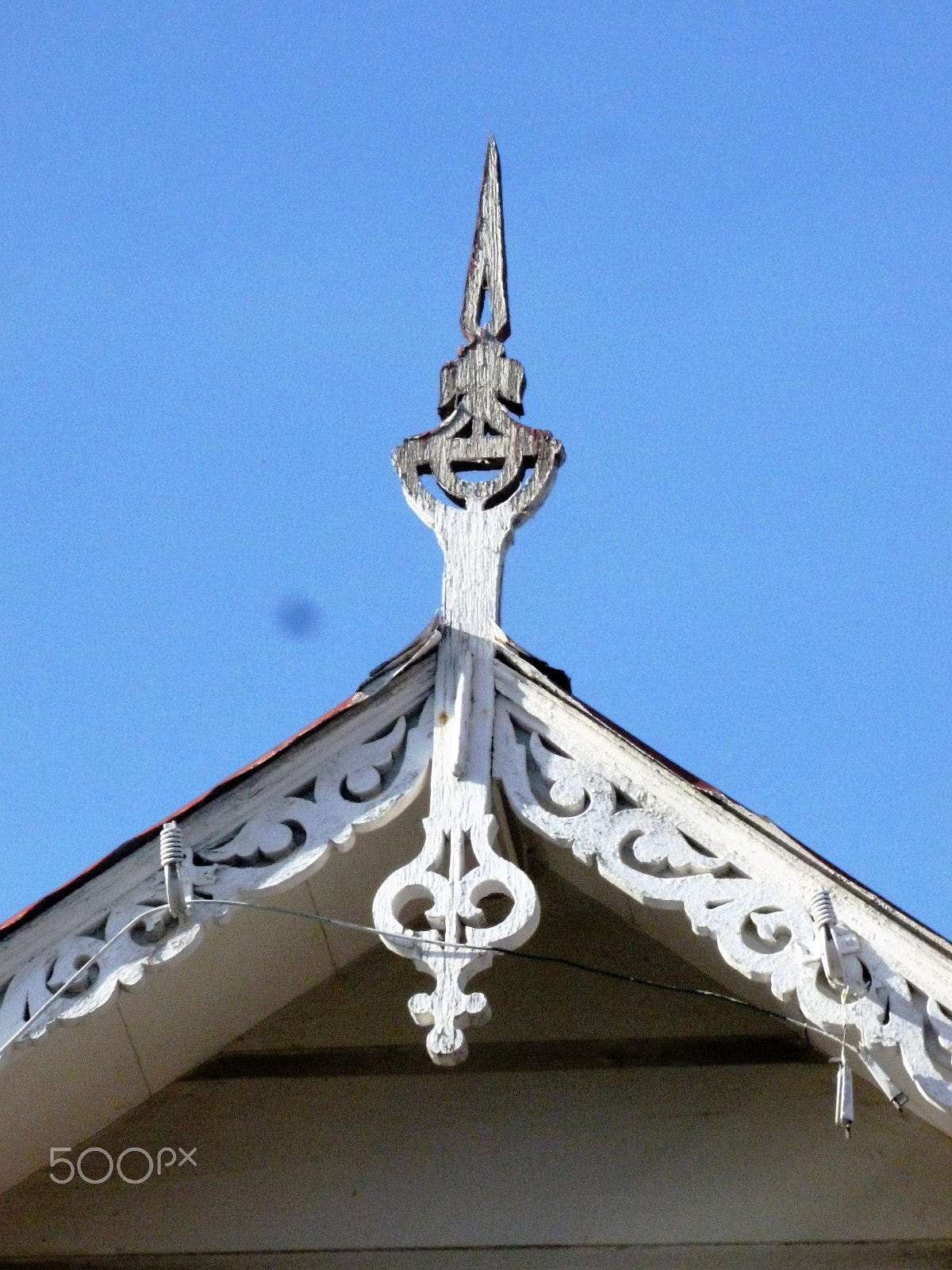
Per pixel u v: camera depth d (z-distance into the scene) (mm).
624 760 7273
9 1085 7168
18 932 7145
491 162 8617
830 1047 7359
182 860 7160
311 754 7359
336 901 7520
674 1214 7504
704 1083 7766
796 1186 7504
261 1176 7727
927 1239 7352
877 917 6945
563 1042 7887
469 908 7004
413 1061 7906
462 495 7922
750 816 7113
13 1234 7672
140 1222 7676
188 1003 7477
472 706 7445
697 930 6977
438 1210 7602
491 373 8156
